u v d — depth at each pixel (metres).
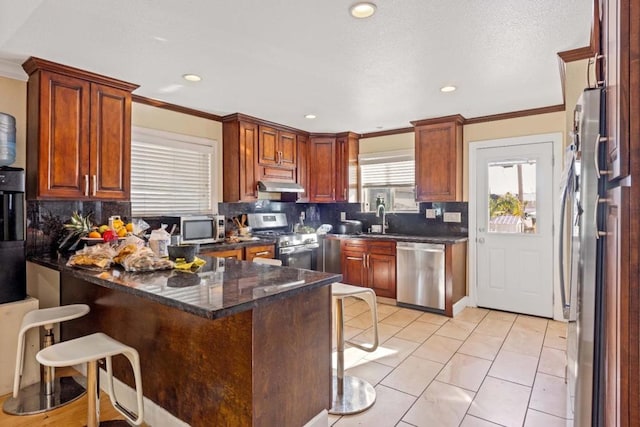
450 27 2.15
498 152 4.21
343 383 2.46
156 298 1.58
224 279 1.91
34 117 2.69
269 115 4.21
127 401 2.29
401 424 2.10
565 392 2.42
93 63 2.68
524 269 4.10
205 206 4.24
